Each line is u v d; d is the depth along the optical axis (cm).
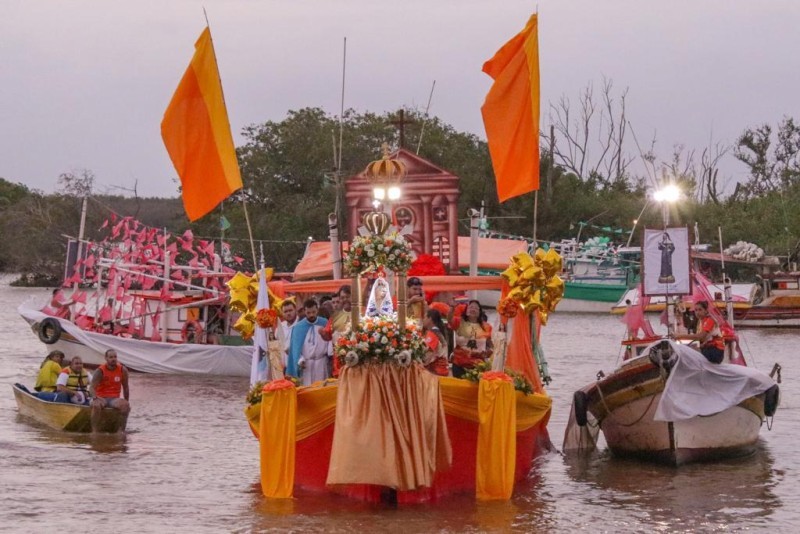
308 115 9888
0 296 9200
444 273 2434
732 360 2522
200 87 1909
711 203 10525
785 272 6519
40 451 2327
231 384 3578
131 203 10519
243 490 1938
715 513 1806
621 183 11719
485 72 2020
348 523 1691
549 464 2219
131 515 1759
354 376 1734
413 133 9344
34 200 11831
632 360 2172
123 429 2586
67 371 2689
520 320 1994
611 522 1738
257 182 9569
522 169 2000
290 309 2016
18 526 1697
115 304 4000
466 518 1723
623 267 8094
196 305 3909
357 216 2758
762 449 2394
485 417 1798
